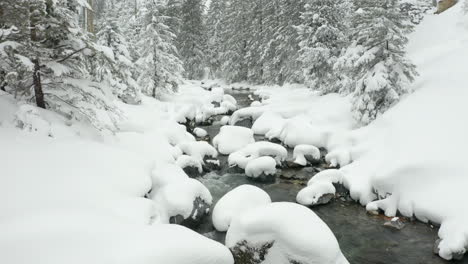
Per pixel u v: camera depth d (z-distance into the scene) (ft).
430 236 28.94
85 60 33.83
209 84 153.07
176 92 97.19
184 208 27.86
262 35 143.74
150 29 83.46
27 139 26.13
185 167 42.09
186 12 156.04
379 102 52.80
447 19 98.17
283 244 20.02
